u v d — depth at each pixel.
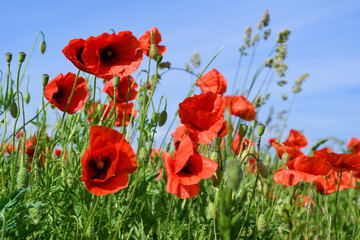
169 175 0.72
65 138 1.02
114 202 0.89
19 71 0.82
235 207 0.83
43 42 1.04
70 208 0.84
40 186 0.81
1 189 0.81
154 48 0.86
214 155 0.77
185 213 0.94
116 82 0.81
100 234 0.80
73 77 0.89
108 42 0.82
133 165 0.69
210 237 0.81
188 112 0.78
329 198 1.26
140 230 0.87
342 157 0.85
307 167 0.80
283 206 0.62
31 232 0.73
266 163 1.14
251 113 1.18
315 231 0.94
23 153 0.78
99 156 0.69
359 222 0.97
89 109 1.04
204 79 1.12
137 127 0.88
